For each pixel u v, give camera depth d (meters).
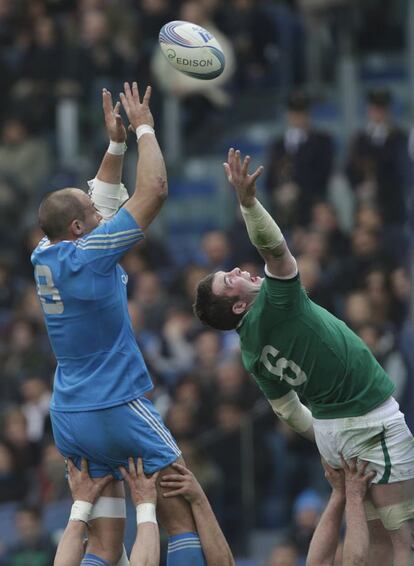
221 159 66.31
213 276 26.33
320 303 47.91
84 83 65.56
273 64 68.31
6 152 65.19
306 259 49.00
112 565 25.88
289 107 57.25
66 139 65.06
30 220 63.94
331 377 25.84
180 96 66.25
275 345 25.84
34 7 69.19
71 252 25.11
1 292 59.16
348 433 26.08
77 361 25.36
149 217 25.09
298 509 42.72
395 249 51.44
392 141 55.38
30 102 65.88
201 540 25.91
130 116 25.69
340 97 66.06
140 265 56.06
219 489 43.94
